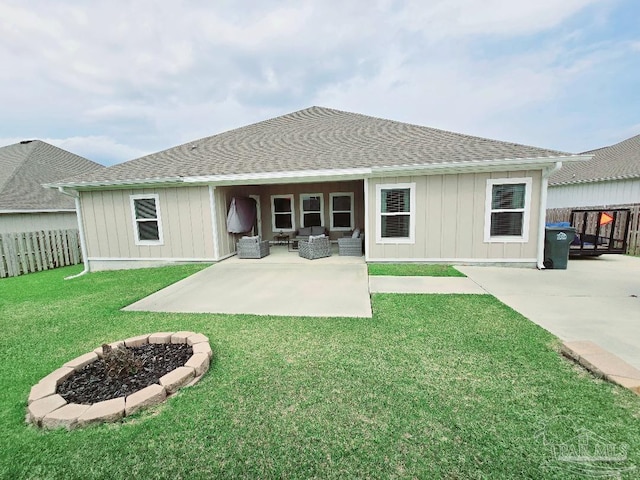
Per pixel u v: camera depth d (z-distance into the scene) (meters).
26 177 14.02
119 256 9.91
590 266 8.13
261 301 5.65
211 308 5.34
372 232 8.66
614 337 3.79
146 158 11.30
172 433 2.36
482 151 8.14
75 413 2.47
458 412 2.52
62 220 13.65
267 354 3.60
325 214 12.93
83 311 5.37
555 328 4.12
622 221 10.35
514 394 2.74
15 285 7.71
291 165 8.88
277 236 13.24
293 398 2.76
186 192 9.32
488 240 8.07
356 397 2.75
